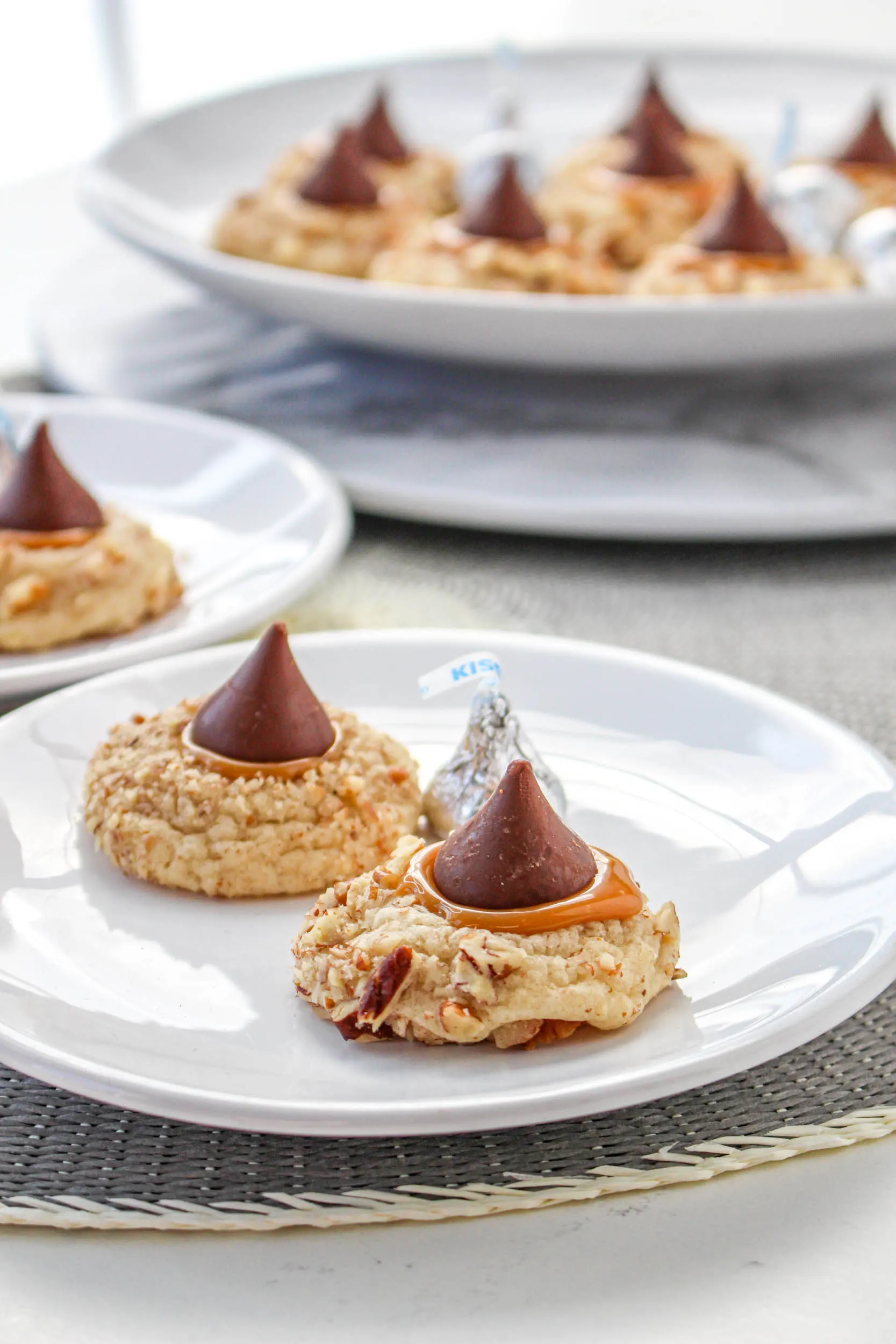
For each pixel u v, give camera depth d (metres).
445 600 0.61
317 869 0.50
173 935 0.48
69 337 0.77
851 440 0.69
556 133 1.05
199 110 0.96
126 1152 0.46
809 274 0.72
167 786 0.50
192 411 0.70
